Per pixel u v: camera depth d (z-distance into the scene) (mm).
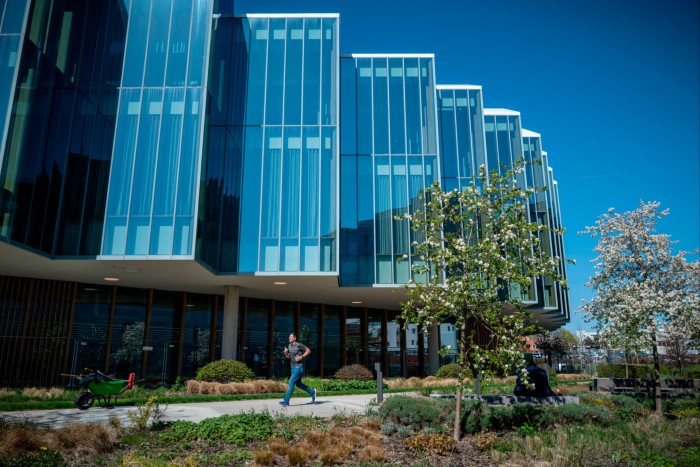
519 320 8789
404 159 25094
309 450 7812
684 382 18719
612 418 11227
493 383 22625
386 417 10297
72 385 20250
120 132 19375
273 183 22172
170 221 18578
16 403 13000
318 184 22203
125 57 20219
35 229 17297
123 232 18453
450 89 29234
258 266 21266
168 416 11508
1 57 16750
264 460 7242
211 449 8008
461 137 28438
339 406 13648
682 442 10047
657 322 14289
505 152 30031
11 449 6797
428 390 18516
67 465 6656
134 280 22438
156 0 20938
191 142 19344
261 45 23969
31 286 21406
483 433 9492
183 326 25312
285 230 21641
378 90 25906
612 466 7930
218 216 21594
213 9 21297
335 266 21219
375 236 24234
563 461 7914
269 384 18453
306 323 29516
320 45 24047
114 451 7590
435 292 9203
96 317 23141
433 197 10055
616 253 15617
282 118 22969
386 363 31781
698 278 15055
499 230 9523
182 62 20234
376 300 28750
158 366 24219
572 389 21594
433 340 31078
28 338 20938
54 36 18906
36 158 17547
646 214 15875
